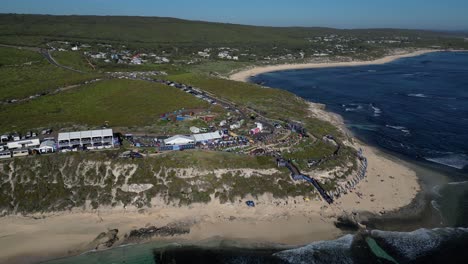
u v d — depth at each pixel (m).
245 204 89.56
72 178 93.19
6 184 90.50
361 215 87.62
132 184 91.56
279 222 84.62
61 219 84.19
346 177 102.00
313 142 120.62
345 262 72.88
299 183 95.69
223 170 96.12
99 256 73.75
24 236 79.06
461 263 73.00
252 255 74.69
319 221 85.06
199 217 85.56
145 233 80.25
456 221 86.50
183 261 72.81
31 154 99.50
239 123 136.25
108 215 85.75
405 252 75.81
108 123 132.75
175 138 111.00
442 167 117.25
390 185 102.81
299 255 74.62
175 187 91.38
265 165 99.56
